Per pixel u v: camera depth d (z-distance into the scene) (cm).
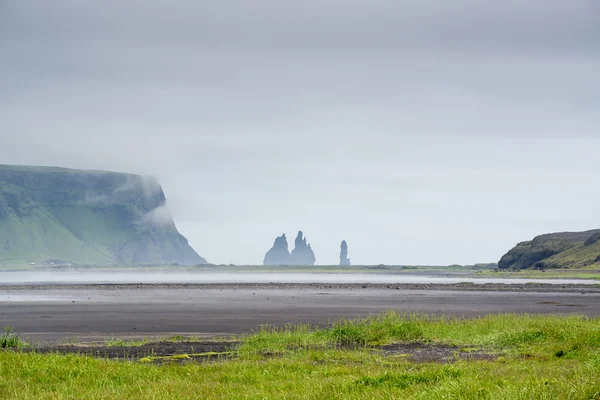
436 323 6606
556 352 4594
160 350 5184
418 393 2778
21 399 3045
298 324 7606
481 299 13000
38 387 3353
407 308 10388
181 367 4078
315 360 4472
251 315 8931
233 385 3369
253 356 4675
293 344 5412
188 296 14138
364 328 5891
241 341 5756
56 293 15550
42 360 4025
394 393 2889
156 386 3294
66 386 3344
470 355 4747
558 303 11762
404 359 4519
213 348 5291
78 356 4328
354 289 18050
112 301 12181
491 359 4481
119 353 5034
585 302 12031
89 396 3077
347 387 3081
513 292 15988
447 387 2764
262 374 3750
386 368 3909
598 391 2523
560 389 2589
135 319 8306
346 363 4291
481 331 5825
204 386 3294
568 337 5112
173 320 8169
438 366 3984
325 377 3628
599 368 3369
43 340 6116
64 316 8750
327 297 13725
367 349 5128
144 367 3978
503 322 6288
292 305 11044
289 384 3347
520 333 5331
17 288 18575
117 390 3238
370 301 12269
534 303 11744
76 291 16738
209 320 8169
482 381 2944
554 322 6088
